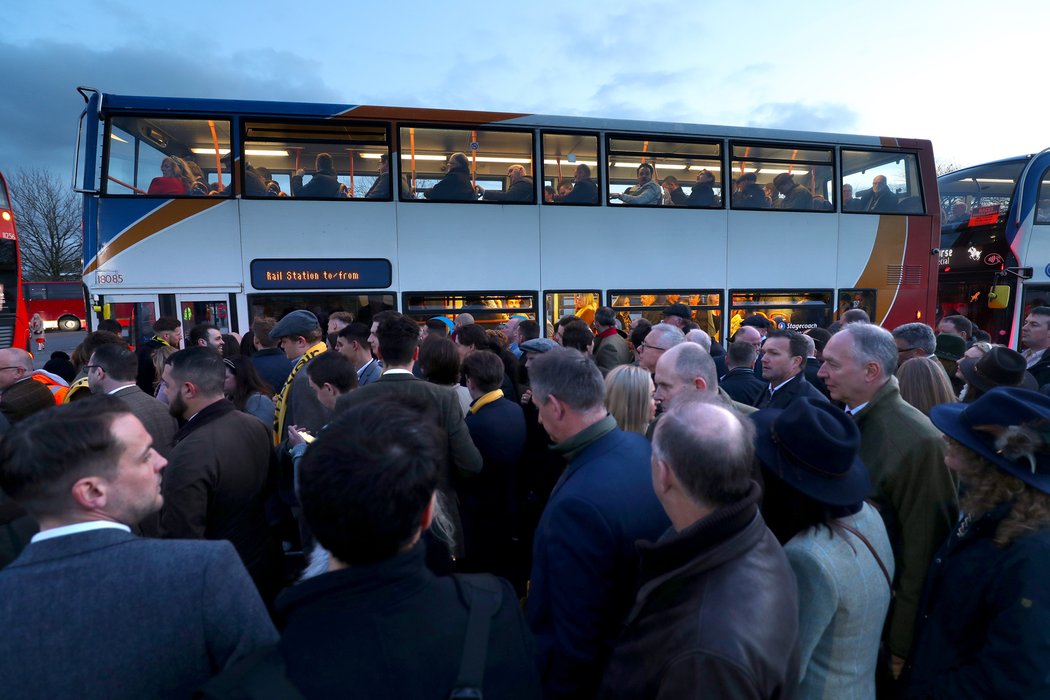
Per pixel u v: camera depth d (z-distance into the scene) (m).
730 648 1.08
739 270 8.28
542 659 1.68
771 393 3.91
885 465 2.20
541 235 7.52
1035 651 1.36
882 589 1.58
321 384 3.21
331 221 6.82
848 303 8.79
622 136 7.78
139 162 6.34
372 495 0.97
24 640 1.11
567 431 1.97
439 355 3.49
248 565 2.63
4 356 3.88
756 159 8.38
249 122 6.58
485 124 7.22
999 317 9.80
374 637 0.94
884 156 8.98
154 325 5.82
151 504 1.40
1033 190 9.54
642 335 5.70
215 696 0.86
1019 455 1.48
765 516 1.81
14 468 1.21
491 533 3.61
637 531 1.67
